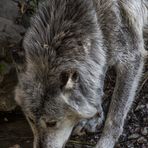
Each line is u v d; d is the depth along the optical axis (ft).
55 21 30.45
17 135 36.70
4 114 38.55
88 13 31.22
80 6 31.04
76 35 30.45
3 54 37.68
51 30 30.27
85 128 36.94
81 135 36.73
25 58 30.63
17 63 31.01
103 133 34.45
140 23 35.09
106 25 32.60
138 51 34.76
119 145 35.78
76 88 29.53
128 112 37.93
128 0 33.71
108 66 34.76
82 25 30.83
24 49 30.96
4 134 36.78
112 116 34.58
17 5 42.86
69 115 30.30
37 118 30.04
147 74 39.86
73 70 28.94
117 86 34.81
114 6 32.73
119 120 34.58
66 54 29.89
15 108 38.40
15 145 35.60
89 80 30.73
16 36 39.24
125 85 34.58
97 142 34.78
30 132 36.99
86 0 31.37
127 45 33.99
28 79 29.91
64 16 30.60
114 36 33.12
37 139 30.96
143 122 37.27
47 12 30.99
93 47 31.32
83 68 30.35
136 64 34.71
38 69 29.76
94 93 31.27
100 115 36.99
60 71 29.37
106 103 38.52
